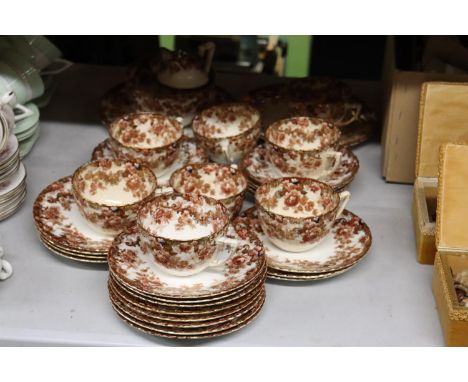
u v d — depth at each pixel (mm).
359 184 940
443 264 732
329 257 781
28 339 704
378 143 1026
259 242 753
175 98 1018
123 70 1206
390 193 925
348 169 908
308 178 819
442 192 760
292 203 826
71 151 1000
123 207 778
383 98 1062
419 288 774
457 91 836
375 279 785
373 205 901
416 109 891
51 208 833
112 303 715
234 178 858
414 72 875
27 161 974
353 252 780
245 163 916
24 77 920
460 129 845
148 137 960
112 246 747
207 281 719
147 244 718
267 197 824
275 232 772
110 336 709
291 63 1491
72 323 722
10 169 845
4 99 850
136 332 715
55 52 968
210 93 1042
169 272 718
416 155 868
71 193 857
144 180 849
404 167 926
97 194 857
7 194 844
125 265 729
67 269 792
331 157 876
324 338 710
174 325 682
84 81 1168
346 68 1411
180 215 778
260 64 1307
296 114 1021
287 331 717
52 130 1046
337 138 894
